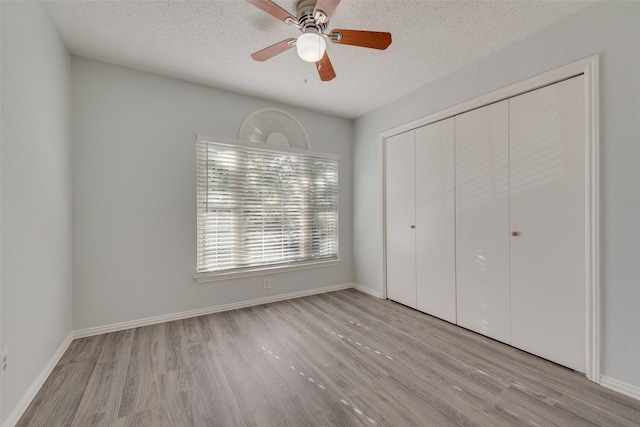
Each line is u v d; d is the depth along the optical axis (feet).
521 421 4.59
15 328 4.62
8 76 4.49
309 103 10.87
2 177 4.31
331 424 4.55
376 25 6.37
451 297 8.68
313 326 8.45
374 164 11.53
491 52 7.47
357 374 5.94
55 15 5.99
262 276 10.50
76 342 7.27
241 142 9.86
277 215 10.82
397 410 4.87
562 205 6.24
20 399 4.73
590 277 5.71
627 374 5.24
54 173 6.29
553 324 6.39
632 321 5.20
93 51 7.37
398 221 10.60
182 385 5.54
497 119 7.48
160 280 8.62
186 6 5.79
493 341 7.48
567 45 6.07
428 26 6.40
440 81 8.89
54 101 6.33
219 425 4.52
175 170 8.82
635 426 4.47
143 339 7.50
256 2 4.89
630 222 5.23
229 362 6.39
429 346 7.20
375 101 10.69
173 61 7.88
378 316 9.28
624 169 5.30
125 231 8.12
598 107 5.58
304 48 5.54
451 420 4.63
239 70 8.38
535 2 5.65
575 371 6.02
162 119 8.64
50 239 6.03
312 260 11.74
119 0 5.61
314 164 11.75
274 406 4.96
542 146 6.57
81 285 7.55
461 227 8.39
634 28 5.19
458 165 8.46
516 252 7.07
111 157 7.93
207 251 9.43
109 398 5.14
